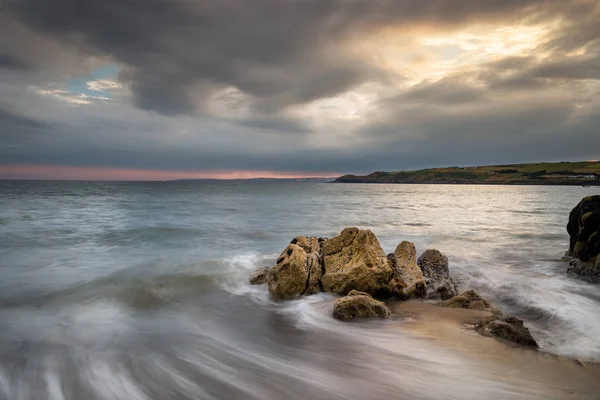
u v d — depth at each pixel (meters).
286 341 8.66
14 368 7.15
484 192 114.81
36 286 12.78
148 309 10.86
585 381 6.67
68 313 10.30
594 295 11.84
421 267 13.57
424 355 7.73
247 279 14.06
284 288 11.73
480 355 7.64
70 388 6.49
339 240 13.62
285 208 49.22
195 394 6.34
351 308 9.87
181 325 9.65
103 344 8.32
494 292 12.62
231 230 27.33
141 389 6.49
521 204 60.97
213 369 7.26
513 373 6.96
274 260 17.00
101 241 22.06
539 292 12.17
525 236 25.45
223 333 9.16
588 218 15.01
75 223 29.61
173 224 30.39
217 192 103.94
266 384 6.68
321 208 49.72
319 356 7.83
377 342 8.47
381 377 6.90
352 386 6.59
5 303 11.05
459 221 34.66
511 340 8.26
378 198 79.06
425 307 10.62
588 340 8.46
